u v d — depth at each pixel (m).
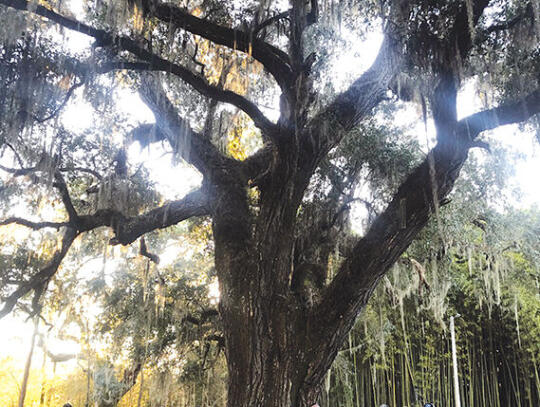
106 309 15.66
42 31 7.99
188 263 16.31
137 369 16.59
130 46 7.97
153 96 9.31
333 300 7.60
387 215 7.59
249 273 7.68
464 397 21.73
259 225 7.94
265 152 9.45
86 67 8.02
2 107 7.61
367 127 10.85
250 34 7.97
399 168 10.66
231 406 7.16
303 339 7.53
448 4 7.14
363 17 8.48
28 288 8.89
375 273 7.59
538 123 8.44
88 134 10.00
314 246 9.25
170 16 7.93
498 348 21.34
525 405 20.69
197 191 9.57
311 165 8.13
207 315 14.30
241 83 11.38
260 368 7.18
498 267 13.54
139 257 14.77
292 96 8.22
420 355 21.27
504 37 7.97
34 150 9.10
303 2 8.35
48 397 29.30
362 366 22.09
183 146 8.98
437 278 13.16
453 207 11.64
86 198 11.57
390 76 8.25
